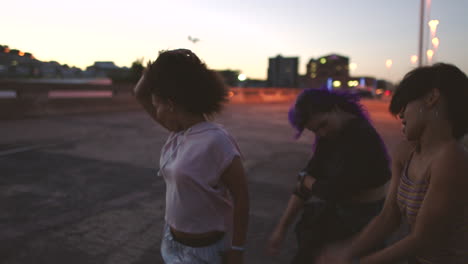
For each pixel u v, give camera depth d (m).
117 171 5.13
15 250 2.75
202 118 1.37
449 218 0.97
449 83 0.97
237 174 1.29
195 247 1.36
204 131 1.29
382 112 18.55
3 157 5.68
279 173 5.34
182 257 1.39
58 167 5.23
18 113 10.56
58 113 12.06
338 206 1.61
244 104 24.33
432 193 0.99
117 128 9.39
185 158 1.28
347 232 1.56
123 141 7.51
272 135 9.30
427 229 1.00
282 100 32.97
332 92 1.61
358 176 1.49
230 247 1.41
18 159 5.60
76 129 8.95
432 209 0.98
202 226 1.33
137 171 5.16
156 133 8.71
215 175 1.28
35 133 8.06
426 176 1.05
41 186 4.32
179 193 1.31
